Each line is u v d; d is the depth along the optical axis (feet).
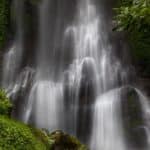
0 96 14.76
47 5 54.19
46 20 53.88
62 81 48.49
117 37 51.47
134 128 42.06
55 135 15.48
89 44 52.60
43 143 13.85
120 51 50.47
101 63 50.47
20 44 51.65
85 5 55.47
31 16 53.01
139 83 47.80
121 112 43.32
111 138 42.22
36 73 49.34
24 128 13.14
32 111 44.19
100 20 53.88
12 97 44.37
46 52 52.54
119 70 49.16
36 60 51.65
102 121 43.29
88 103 45.21
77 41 53.11
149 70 47.96
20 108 43.83
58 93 46.14
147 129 42.06
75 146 15.72
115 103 44.01
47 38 53.31
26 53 51.49
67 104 45.39
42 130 15.51
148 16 10.13
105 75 49.03
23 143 12.13
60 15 54.65
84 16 54.90
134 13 10.34
